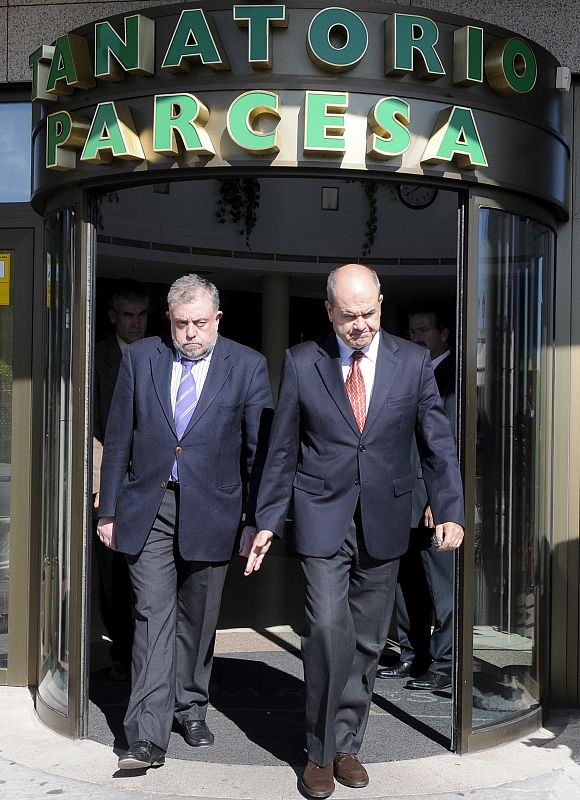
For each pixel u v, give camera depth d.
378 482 3.29
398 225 8.02
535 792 3.32
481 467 3.74
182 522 3.52
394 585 3.41
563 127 4.06
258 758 3.62
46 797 3.25
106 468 3.64
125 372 3.65
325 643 3.20
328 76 3.39
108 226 7.16
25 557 4.54
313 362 3.33
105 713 4.14
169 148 3.40
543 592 4.15
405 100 3.43
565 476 4.35
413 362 3.38
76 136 3.60
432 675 4.56
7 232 4.56
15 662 4.55
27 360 4.54
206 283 3.60
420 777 3.44
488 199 3.65
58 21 4.45
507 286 3.82
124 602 4.58
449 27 3.49
